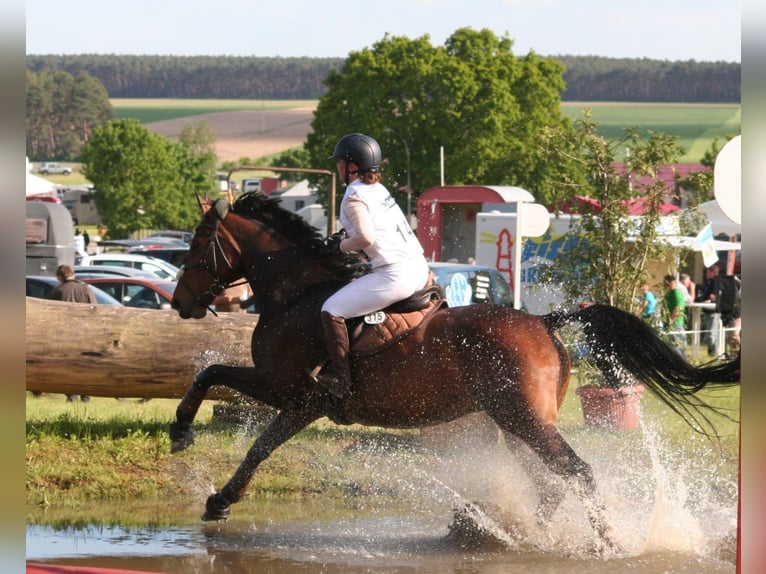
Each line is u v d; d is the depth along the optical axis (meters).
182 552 7.49
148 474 9.60
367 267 7.78
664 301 13.85
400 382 7.43
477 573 6.86
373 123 61.62
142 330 10.74
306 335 7.74
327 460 10.14
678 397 7.66
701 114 144.12
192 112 191.38
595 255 12.54
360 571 6.98
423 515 8.80
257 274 8.16
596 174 12.51
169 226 99.50
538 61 66.31
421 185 61.97
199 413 12.34
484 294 20.44
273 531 8.14
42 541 7.76
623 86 153.75
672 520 7.92
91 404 13.67
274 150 163.25
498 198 29.89
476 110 61.97
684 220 12.61
